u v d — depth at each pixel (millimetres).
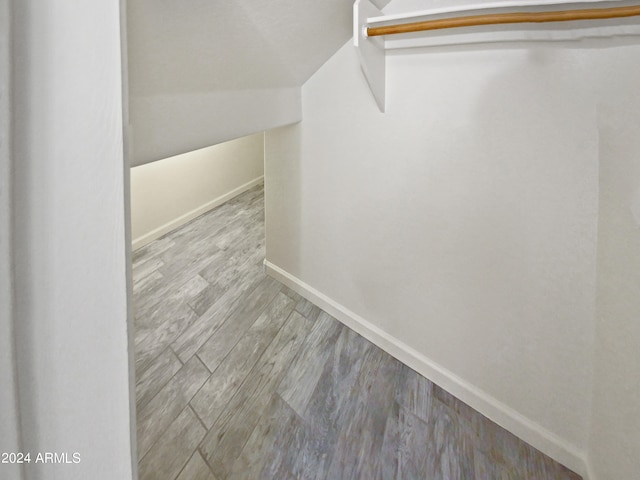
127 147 254
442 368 1463
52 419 236
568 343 1047
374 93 1293
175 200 3143
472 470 1142
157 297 2129
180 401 1408
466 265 1266
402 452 1206
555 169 975
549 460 1155
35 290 217
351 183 1608
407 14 1031
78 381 246
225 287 2256
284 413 1360
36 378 226
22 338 215
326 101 1588
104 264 251
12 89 192
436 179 1269
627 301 829
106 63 232
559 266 1022
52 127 211
